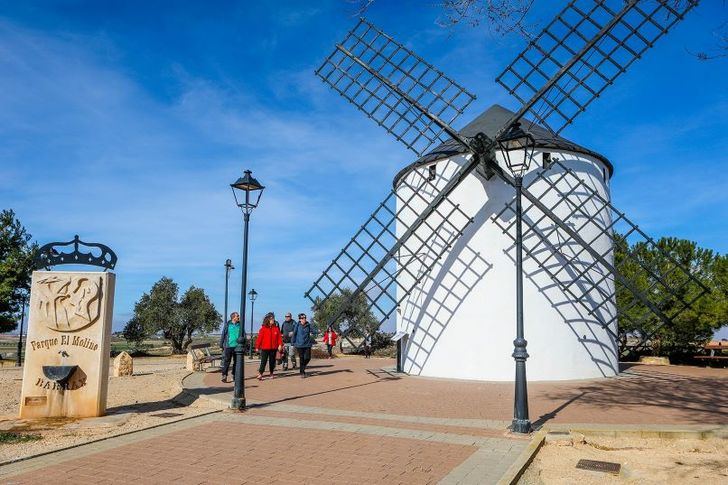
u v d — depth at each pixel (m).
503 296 15.61
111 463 6.56
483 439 7.78
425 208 17.19
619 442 7.81
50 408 9.51
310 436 8.02
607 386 13.90
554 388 13.54
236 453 7.04
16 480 5.88
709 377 16.11
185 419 9.33
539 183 15.97
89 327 9.77
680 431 7.98
